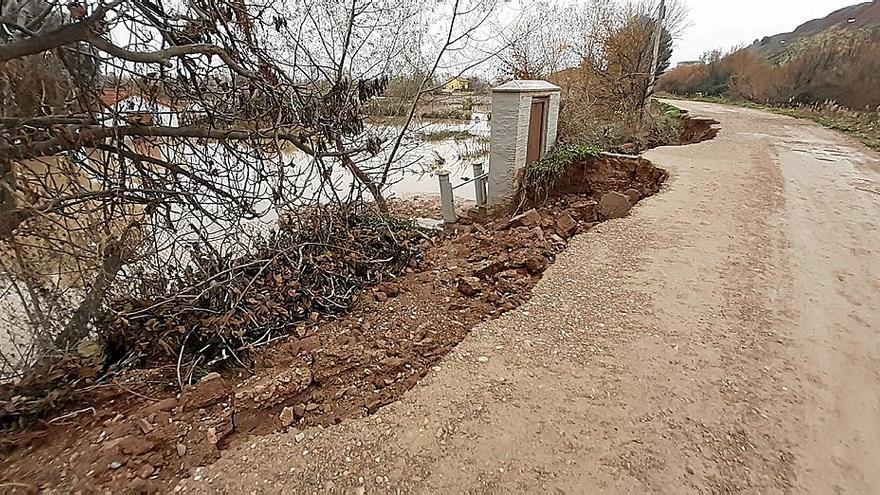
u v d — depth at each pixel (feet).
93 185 10.85
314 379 9.20
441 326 11.23
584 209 20.03
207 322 10.75
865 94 58.03
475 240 18.81
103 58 10.16
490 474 6.93
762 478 6.93
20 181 9.14
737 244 15.96
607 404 8.38
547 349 10.05
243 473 6.91
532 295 12.55
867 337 10.60
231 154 13.55
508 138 23.79
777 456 7.34
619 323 11.04
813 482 6.89
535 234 17.38
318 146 15.71
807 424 8.00
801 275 13.65
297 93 14.87
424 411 8.23
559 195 25.02
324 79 19.92
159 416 8.09
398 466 7.07
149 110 11.66
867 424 8.04
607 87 49.55
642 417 8.07
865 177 26.32
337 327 11.53
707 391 8.75
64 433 7.79
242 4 13.35
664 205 20.38
